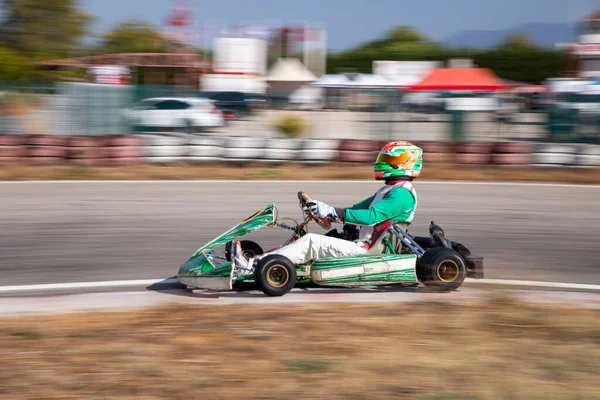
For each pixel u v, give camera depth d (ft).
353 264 17.99
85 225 26.89
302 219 28.81
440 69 81.46
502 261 22.47
